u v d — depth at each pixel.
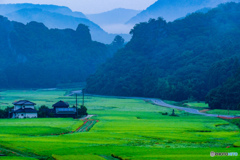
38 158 118.81
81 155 120.12
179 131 185.12
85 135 164.50
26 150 128.75
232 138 160.62
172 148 132.88
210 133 178.62
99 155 122.62
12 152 124.81
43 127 189.88
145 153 123.19
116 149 131.00
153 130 187.38
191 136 166.88
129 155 120.50
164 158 113.75
